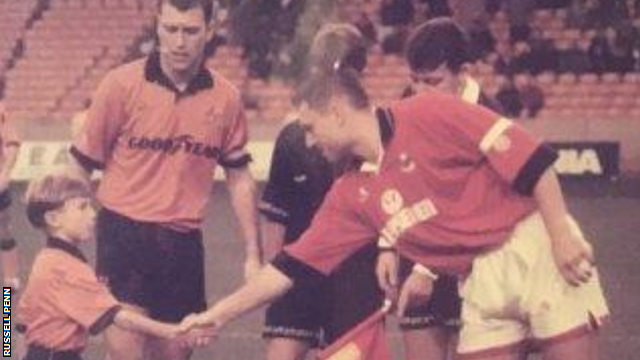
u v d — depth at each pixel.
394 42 28.50
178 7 7.02
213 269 15.24
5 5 31.12
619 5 28.45
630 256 16.45
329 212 6.15
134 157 7.25
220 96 7.30
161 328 6.94
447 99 5.73
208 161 7.35
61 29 30.64
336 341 6.58
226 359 10.48
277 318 7.47
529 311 5.70
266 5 27.62
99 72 29.69
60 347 7.05
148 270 7.29
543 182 5.55
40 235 17.83
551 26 28.80
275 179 7.49
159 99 7.19
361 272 6.92
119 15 30.69
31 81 29.59
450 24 7.02
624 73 27.73
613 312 12.84
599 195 23.16
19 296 11.02
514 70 27.67
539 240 5.69
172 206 7.26
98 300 7.02
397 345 10.98
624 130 25.16
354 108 5.91
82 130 7.30
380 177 5.86
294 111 7.50
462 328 5.92
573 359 5.67
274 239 7.56
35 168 25.61
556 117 26.05
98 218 7.39
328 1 27.25
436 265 5.86
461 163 5.69
